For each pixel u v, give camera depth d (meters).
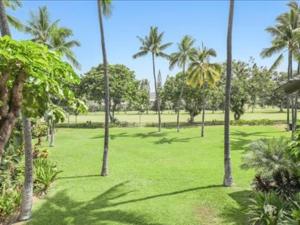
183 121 63.78
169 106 74.56
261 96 82.44
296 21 35.38
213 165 22.98
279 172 13.09
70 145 32.78
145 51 44.31
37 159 20.03
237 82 56.81
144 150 30.05
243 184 17.25
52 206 13.98
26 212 12.44
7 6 15.96
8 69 3.96
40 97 4.74
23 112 4.79
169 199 14.88
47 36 30.41
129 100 57.34
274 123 53.19
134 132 44.31
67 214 13.05
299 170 12.52
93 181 18.48
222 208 13.50
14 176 15.41
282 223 9.25
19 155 16.89
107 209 13.59
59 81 4.75
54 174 17.52
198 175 19.73
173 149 30.53
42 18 30.22
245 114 80.56
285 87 13.23
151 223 12.02
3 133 4.00
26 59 3.76
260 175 13.81
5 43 3.71
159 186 17.30
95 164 23.55
